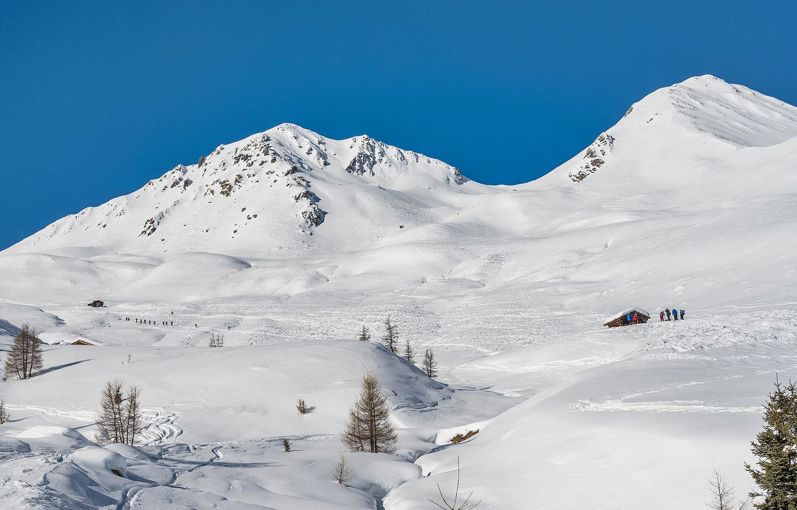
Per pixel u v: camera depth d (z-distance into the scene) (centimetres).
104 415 5909
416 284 18712
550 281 14762
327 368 6819
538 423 3634
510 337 9994
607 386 4006
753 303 8025
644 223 18025
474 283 17238
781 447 2080
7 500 2589
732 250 11675
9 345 9994
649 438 2931
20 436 4512
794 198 15175
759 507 2106
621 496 2692
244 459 4303
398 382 6538
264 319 14150
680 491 2545
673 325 7200
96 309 17438
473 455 3906
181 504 3000
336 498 3519
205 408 6181
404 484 3781
